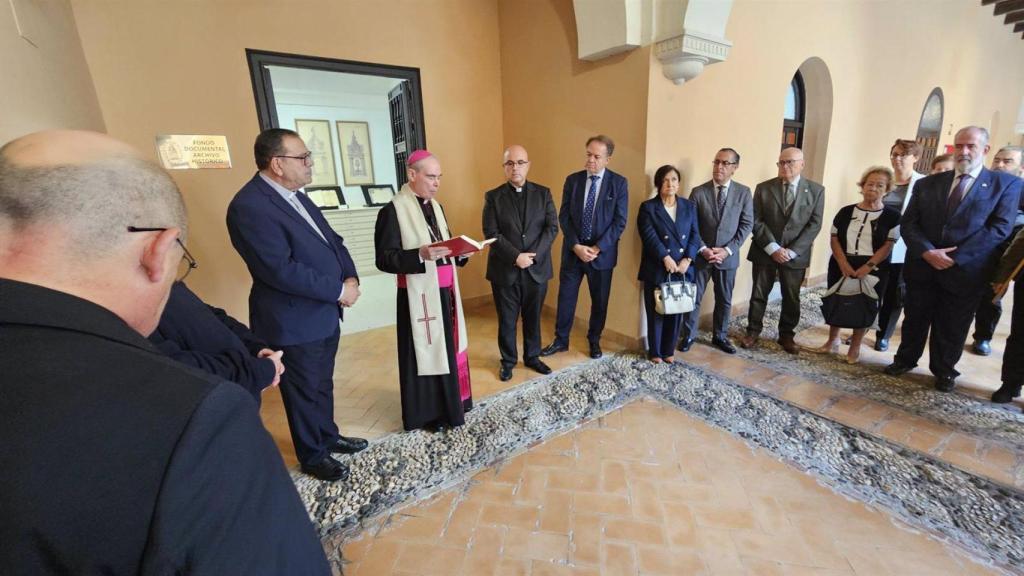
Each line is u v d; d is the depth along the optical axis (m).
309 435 1.85
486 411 2.42
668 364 2.98
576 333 3.62
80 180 0.41
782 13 3.45
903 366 2.72
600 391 2.62
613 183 2.79
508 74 4.03
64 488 0.33
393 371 3.04
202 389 0.40
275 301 1.67
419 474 1.94
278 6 3.07
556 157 3.68
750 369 2.88
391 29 3.52
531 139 3.91
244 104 3.07
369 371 3.04
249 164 3.15
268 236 1.57
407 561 1.51
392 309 4.47
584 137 3.37
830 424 2.23
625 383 2.71
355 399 2.65
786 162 2.94
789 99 4.23
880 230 2.73
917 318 2.61
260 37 3.05
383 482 1.90
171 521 0.35
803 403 2.44
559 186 3.70
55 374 0.35
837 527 1.61
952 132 5.77
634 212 3.07
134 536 0.35
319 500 1.80
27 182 0.39
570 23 3.29
